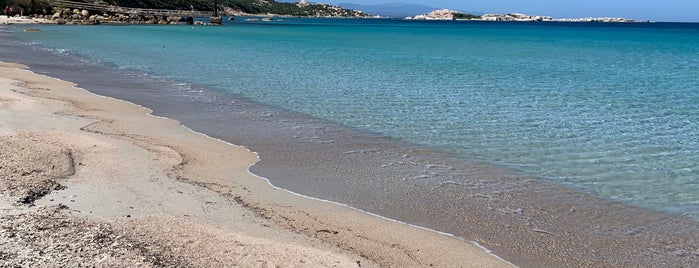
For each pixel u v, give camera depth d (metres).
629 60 44.25
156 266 6.76
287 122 16.97
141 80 26.11
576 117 18.33
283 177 11.48
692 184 11.44
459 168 12.38
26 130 13.76
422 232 8.79
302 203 9.95
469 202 10.22
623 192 10.93
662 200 10.51
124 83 24.97
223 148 13.67
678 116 18.77
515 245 8.40
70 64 32.66
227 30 92.12
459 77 29.42
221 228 8.42
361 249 8.04
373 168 12.27
